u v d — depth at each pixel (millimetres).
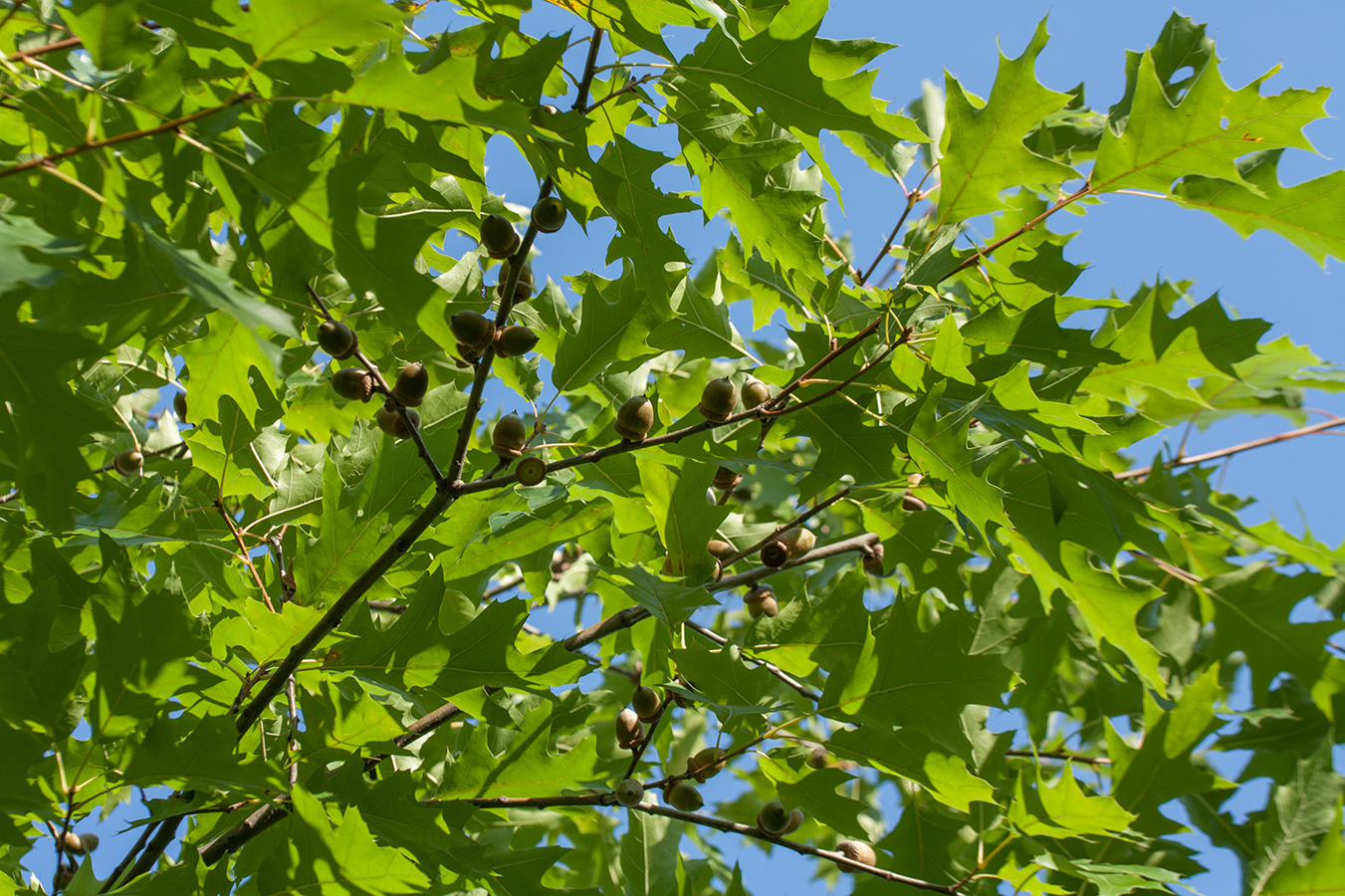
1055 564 1721
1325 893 1683
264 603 1576
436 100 1412
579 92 1568
